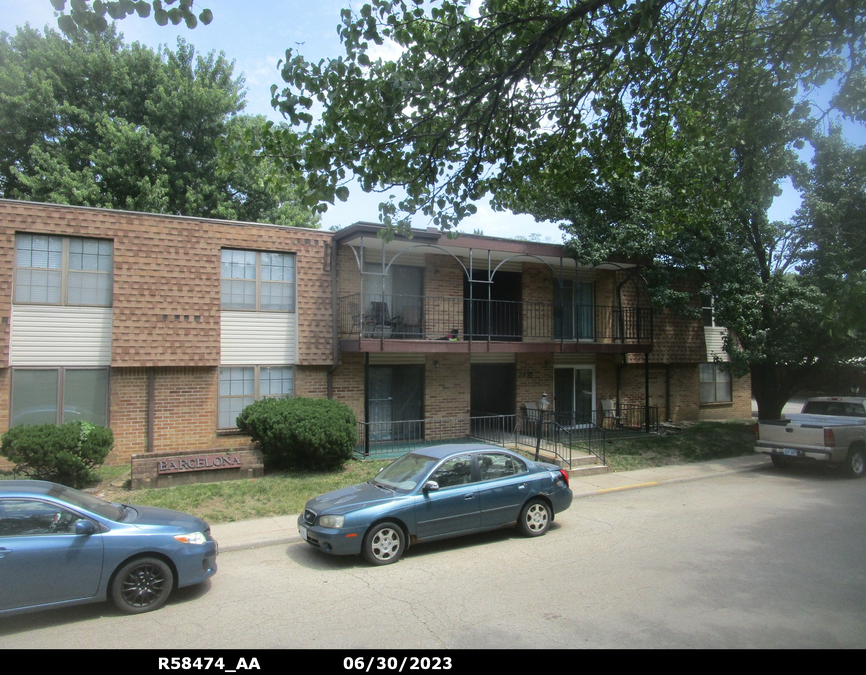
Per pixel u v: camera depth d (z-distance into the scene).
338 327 14.98
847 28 8.43
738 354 17.20
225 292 13.99
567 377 18.98
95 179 23.03
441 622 5.75
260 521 9.52
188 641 5.41
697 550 8.09
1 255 11.91
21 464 10.67
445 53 8.12
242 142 7.94
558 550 8.15
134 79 24.34
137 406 13.02
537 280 18.23
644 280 18.44
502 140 9.45
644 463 14.84
